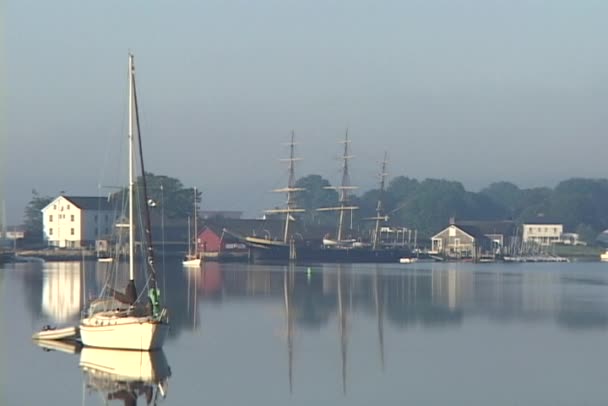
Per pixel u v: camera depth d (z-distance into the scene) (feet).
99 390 594.65
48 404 554.87
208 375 652.07
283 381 636.89
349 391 607.37
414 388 617.21
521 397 589.32
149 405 559.38
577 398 588.09
